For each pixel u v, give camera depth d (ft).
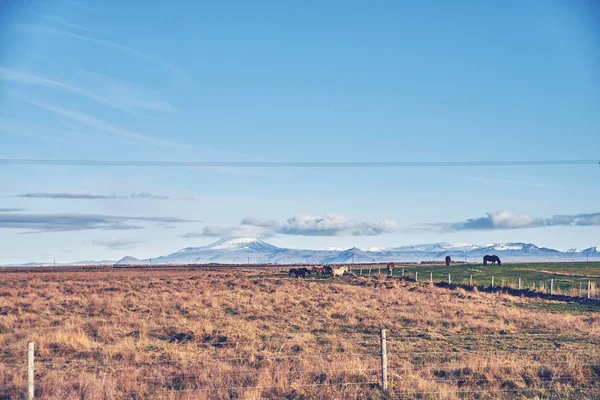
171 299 128.26
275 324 90.74
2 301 123.44
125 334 79.10
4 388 49.78
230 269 419.95
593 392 50.06
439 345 73.10
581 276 225.76
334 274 267.59
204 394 47.93
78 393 48.57
